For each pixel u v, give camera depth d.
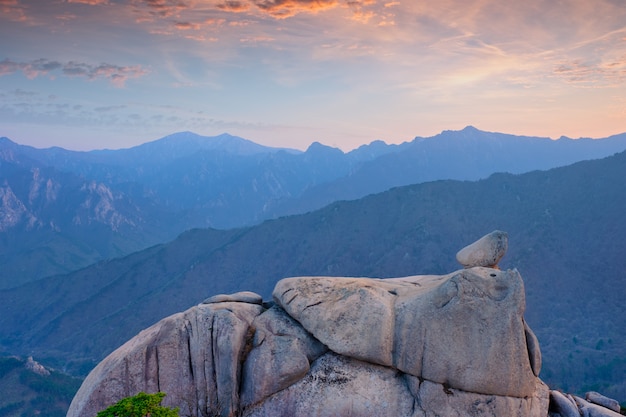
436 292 20.84
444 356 20.23
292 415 20.50
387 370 21.16
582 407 21.17
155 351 20.81
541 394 20.56
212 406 20.75
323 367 21.27
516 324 20.03
